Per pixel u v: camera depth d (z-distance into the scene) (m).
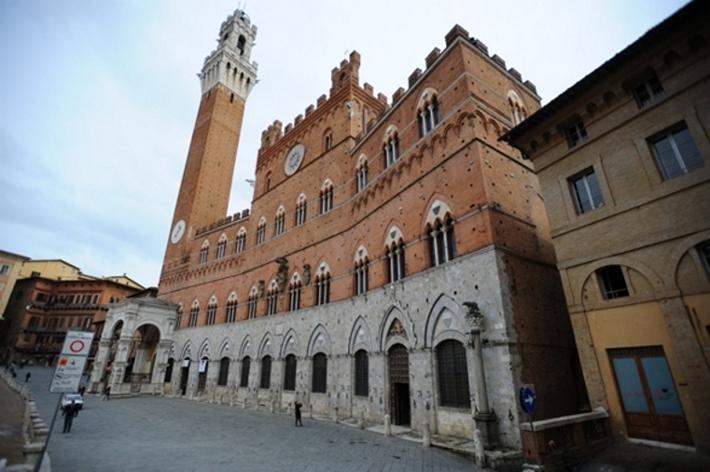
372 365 28.72
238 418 32.12
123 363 54.78
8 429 21.34
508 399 17.83
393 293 27.78
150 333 66.38
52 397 42.69
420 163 27.97
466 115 24.41
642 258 15.59
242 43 92.00
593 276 17.33
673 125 15.44
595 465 14.26
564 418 14.99
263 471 14.67
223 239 60.53
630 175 16.50
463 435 20.08
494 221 21.31
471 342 20.28
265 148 57.91
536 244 23.38
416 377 24.06
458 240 22.97
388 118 33.75
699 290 13.84
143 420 30.41
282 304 42.66
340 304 34.31
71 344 14.13
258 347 44.62
